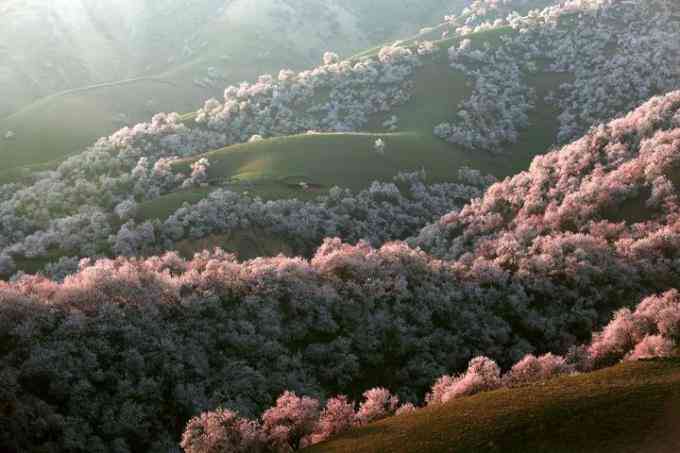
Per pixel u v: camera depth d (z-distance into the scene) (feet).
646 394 130.82
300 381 215.31
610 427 122.11
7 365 190.70
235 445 156.87
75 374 192.44
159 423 189.98
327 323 240.53
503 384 166.91
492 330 239.30
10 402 175.32
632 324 182.60
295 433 161.48
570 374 159.22
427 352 231.91
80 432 176.45
